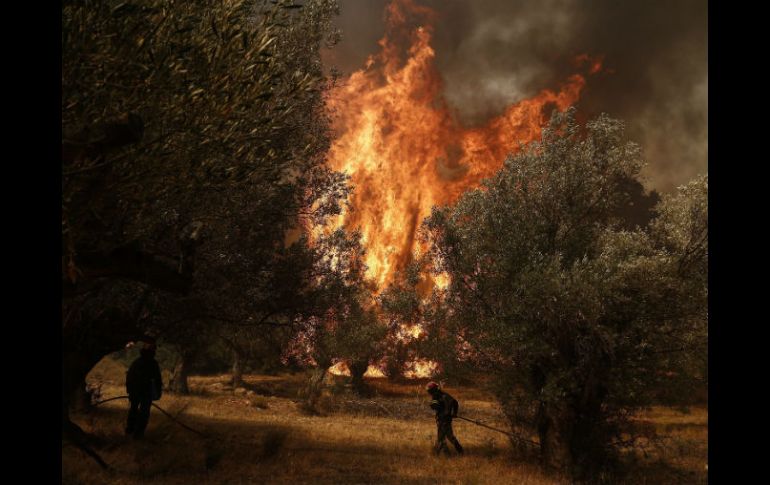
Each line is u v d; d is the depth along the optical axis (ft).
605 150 54.13
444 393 54.44
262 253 45.91
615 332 45.06
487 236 53.57
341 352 99.09
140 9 21.18
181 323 48.73
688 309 45.09
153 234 35.60
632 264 44.50
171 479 35.12
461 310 53.16
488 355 52.60
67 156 20.48
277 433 49.11
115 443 42.52
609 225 53.78
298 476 39.17
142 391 46.29
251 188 39.88
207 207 36.11
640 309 44.86
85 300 38.78
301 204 46.26
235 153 25.58
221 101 23.88
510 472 45.60
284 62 38.40
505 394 51.01
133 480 33.63
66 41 19.31
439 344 53.36
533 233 51.19
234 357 115.65
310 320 50.88
